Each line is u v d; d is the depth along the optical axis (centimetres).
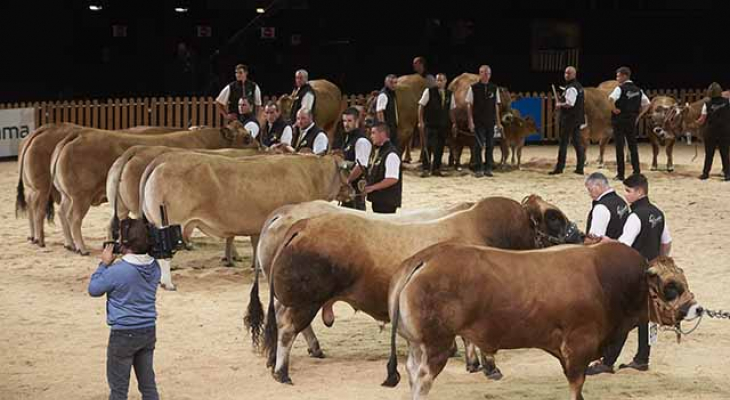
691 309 718
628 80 1873
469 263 698
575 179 1909
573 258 717
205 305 1050
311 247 790
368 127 1571
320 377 835
